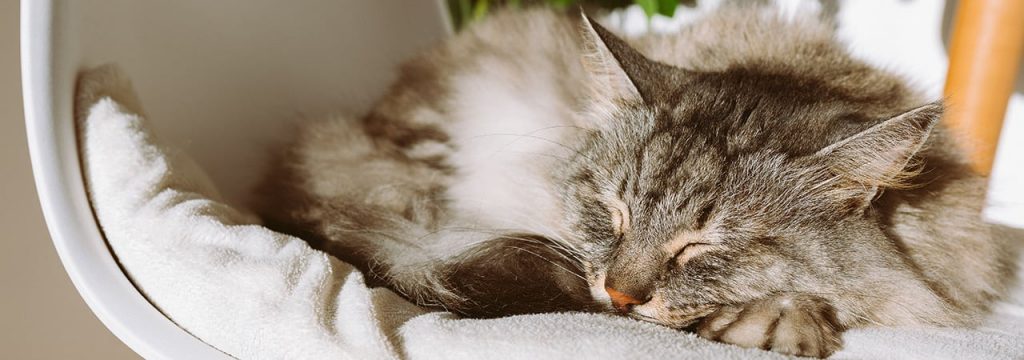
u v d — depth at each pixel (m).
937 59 0.69
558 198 0.50
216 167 0.54
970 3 0.51
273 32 0.58
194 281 0.42
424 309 0.44
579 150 0.50
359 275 0.44
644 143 0.47
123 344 0.64
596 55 0.49
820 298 0.44
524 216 0.50
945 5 0.68
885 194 0.46
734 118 0.47
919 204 0.46
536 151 0.52
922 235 0.46
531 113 0.53
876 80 0.52
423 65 0.58
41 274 0.62
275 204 0.53
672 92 0.48
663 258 0.45
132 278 0.44
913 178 0.46
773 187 0.45
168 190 0.46
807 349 0.42
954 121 0.50
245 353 0.41
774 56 0.53
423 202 0.51
